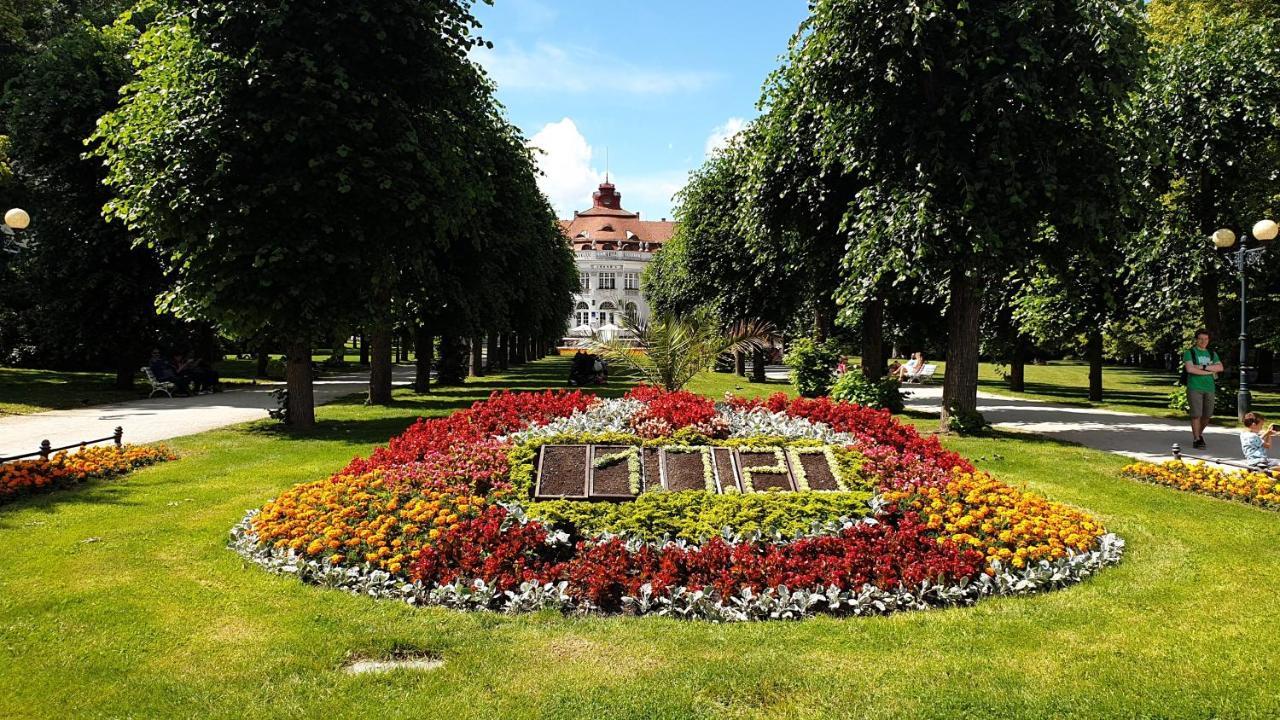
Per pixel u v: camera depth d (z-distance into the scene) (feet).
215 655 13.80
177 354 72.84
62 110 61.93
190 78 38.96
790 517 18.97
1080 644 14.35
